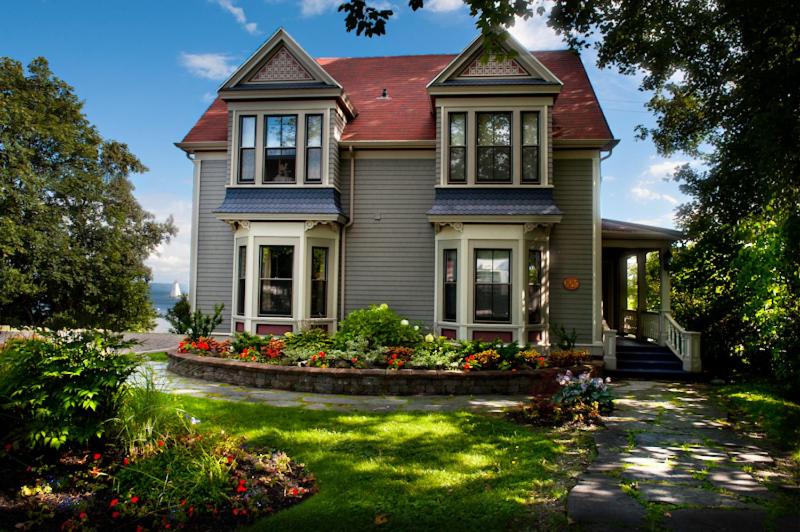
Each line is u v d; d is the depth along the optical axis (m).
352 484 4.27
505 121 12.09
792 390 8.65
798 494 4.19
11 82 22.09
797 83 7.53
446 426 6.18
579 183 12.45
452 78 12.16
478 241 11.67
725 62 11.28
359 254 12.97
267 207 12.38
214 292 13.33
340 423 6.32
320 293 12.66
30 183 21.53
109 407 4.81
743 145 9.98
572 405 7.02
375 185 13.05
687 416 7.26
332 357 9.38
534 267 11.91
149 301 30.78
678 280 13.23
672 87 14.78
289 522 3.53
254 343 10.26
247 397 8.12
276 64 12.76
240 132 12.80
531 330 11.62
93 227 25.67
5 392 4.33
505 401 8.11
